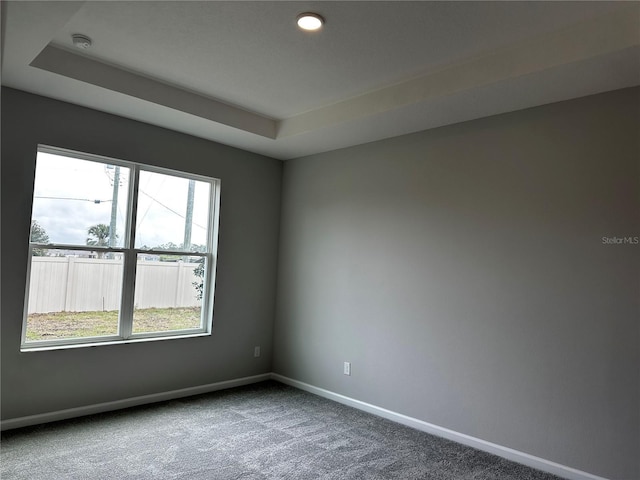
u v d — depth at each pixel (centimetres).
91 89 326
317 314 466
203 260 458
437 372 363
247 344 487
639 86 280
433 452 325
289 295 498
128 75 334
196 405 407
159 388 414
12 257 331
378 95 349
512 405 320
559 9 237
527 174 324
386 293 405
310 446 327
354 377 424
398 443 339
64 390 356
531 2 231
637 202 277
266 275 505
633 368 272
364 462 304
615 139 287
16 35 250
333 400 438
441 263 368
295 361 484
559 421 298
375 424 377
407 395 381
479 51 283
